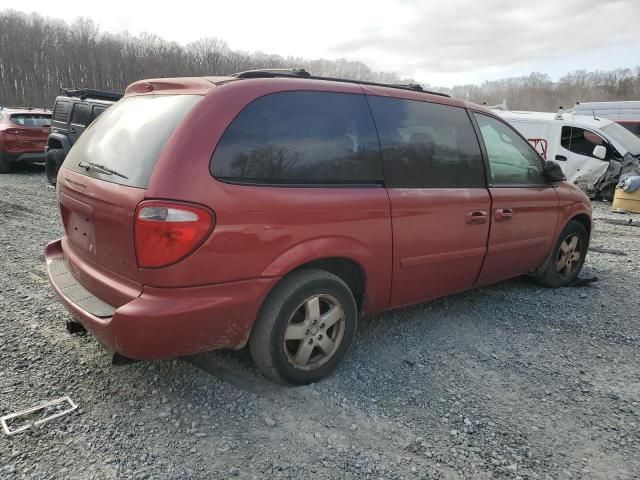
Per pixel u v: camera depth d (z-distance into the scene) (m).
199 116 2.53
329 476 2.28
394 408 2.83
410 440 2.56
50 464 2.28
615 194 10.33
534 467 2.41
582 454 2.52
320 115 2.94
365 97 3.20
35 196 9.41
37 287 4.49
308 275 2.86
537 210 4.33
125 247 2.48
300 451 2.44
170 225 2.34
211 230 2.42
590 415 2.86
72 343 3.43
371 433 2.60
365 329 3.86
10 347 3.33
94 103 9.12
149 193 2.37
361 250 3.04
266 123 2.71
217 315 2.53
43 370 3.06
